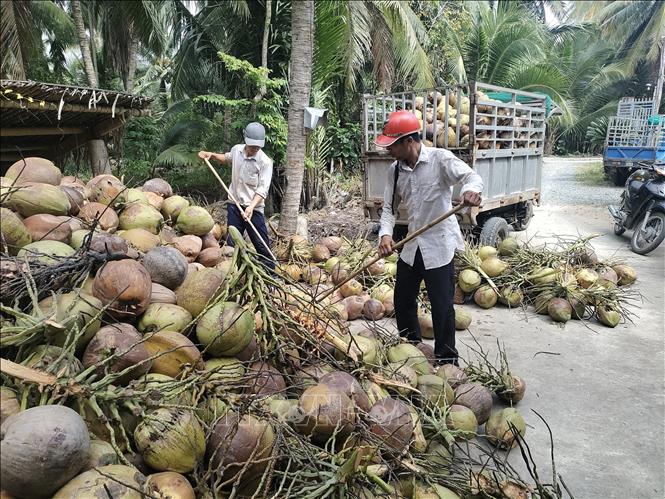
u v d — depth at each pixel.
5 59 10.59
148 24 12.62
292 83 8.02
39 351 2.27
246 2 11.41
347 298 5.81
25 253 2.68
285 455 2.24
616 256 8.59
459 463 3.16
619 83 27.84
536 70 19.19
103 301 2.60
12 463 1.74
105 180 4.15
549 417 3.81
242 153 6.01
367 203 8.55
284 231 8.28
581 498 2.97
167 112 15.72
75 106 6.06
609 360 4.79
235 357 2.85
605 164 17.64
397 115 4.01
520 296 6.26
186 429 2.20
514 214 10.00
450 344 4.28
